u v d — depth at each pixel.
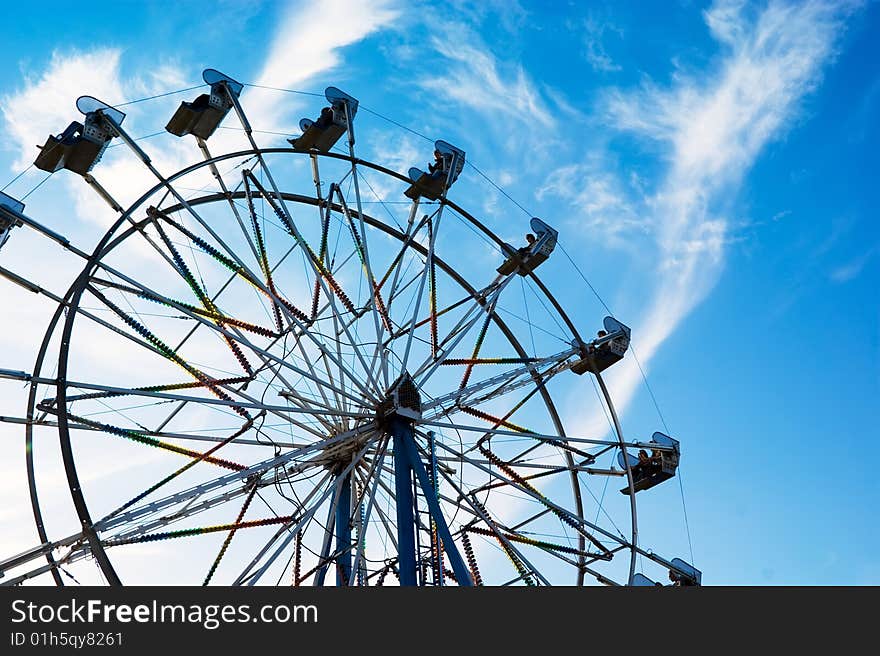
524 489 28.00
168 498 22.67
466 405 28.03
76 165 25.83
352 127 29.53
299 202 29.14
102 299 24.67
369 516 25.30
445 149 30.89
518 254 30.78
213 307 26.38
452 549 24.02
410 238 29.70
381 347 27.02
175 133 28.38
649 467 30.47
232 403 24.52
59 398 22.84
